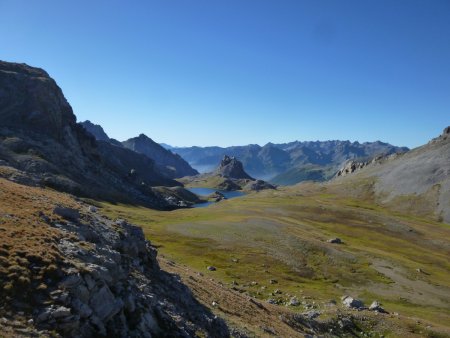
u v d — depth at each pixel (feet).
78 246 94.94
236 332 124.16
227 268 319.27
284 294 268.21
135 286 101.91
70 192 599.98
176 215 606.14
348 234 555.28
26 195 120.67
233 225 474.08
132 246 127.03
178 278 148.36
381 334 202.90
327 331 194.08
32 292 72.33
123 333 81.05
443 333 208.54
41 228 96.12
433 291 323.16
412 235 593.42
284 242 414.62
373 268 368.89
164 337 91.56
